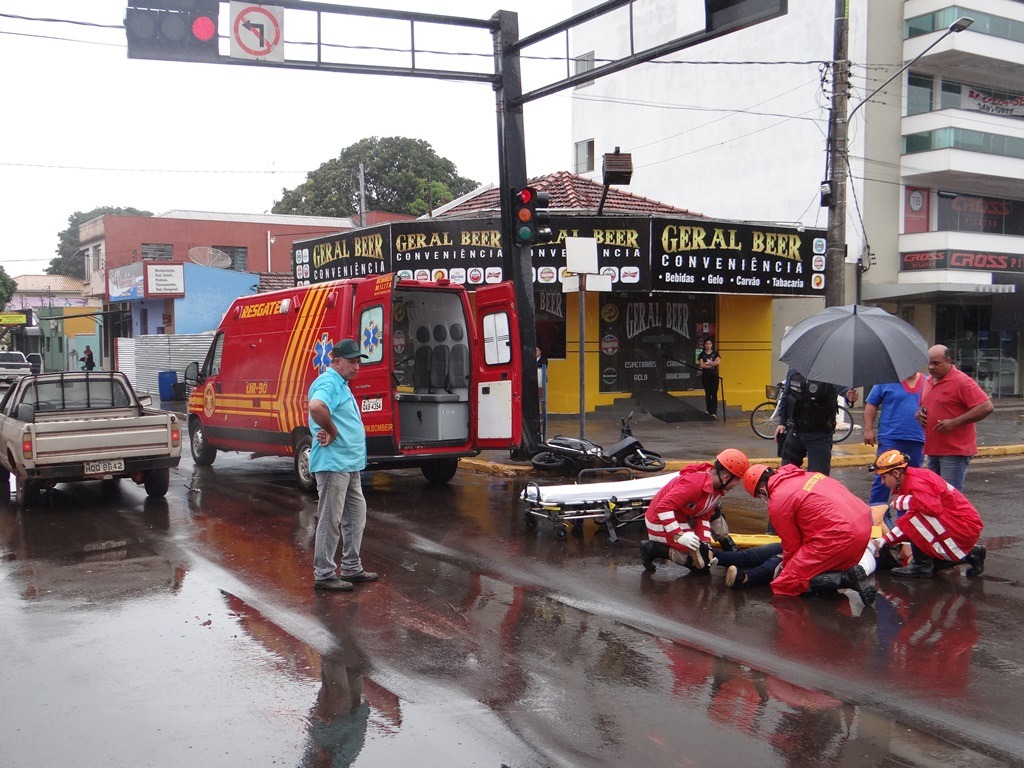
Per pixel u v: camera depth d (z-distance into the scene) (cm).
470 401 1141
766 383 2230
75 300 6669
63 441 998
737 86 2783
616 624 593
